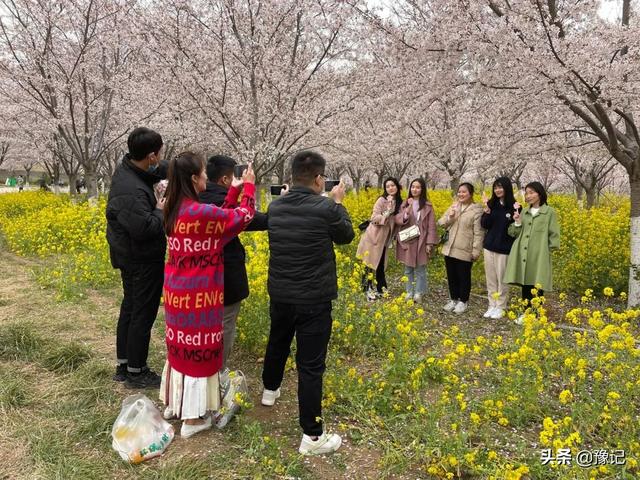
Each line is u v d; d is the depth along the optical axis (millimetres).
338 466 2594
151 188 3277
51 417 2982
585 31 5824
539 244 4879
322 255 2605
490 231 5250
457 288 5598
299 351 2672
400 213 5809
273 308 2809
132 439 2621
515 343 3633
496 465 2438
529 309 3869
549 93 5543
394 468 2557
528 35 5043
